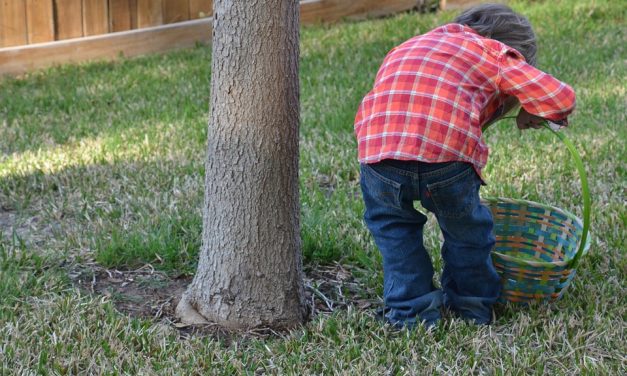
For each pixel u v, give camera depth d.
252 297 3.76
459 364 3.46
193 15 9.46
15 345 3.51
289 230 3.74
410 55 3.53
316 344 3.62
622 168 5.54
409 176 3.40
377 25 9.91
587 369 3.36
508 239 4.30
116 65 8.70
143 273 4.37
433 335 3.65
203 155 6.07
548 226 4.20
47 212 5.13
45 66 8.66
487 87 3.45
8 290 4.03
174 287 4.23
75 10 8.76
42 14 8.59
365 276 4.26
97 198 5.34
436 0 10.87
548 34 9.22
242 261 3.72
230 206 3.68
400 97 3.43
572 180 5.42
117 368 3.40
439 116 3.36
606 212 4.84
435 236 4.54
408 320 3.70
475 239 3.58
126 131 6.61
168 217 4.87
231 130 3.59
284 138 3.62
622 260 4.25
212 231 3.77
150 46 9.17
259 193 3.65
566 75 7.62
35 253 4.45
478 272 3.69
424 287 3.69
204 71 8.31
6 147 6.35
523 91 3.39
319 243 4.48
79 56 8.83
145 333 3.63
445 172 3.37
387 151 3.38
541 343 3.58
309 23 10.19
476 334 3.63
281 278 3.76
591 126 6.36
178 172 5.73
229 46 3.51
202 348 3.55
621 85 7.37
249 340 3.73
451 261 3.71
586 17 10.03
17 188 5.50
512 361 3.43
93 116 7.08
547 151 5.90
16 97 7.61
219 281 3.78
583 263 4.27
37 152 6.18
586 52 8.41
